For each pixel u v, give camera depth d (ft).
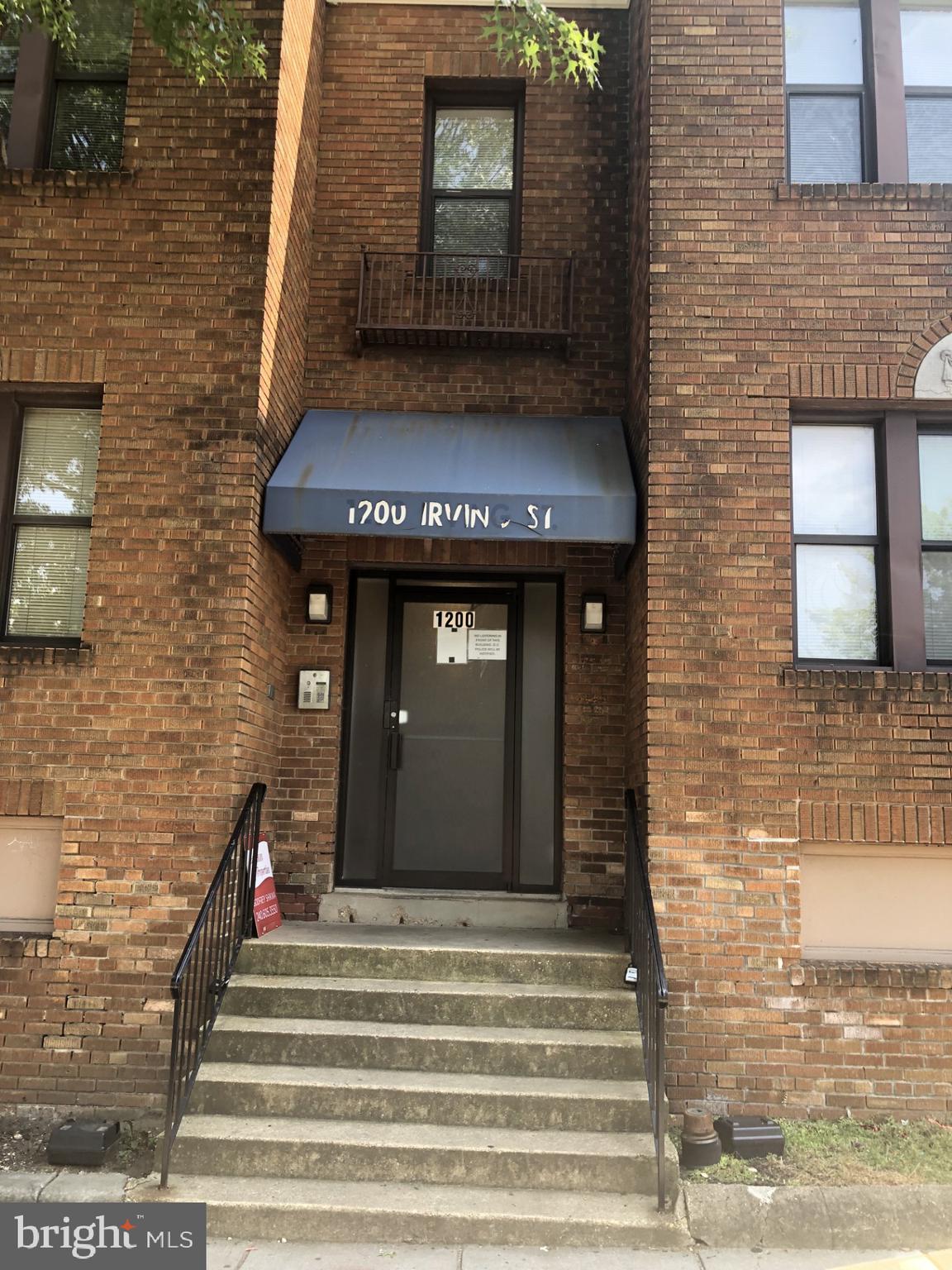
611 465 20.13
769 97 19.42
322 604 21.53
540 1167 14.47
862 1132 16.17
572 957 17.75
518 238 23.44
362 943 18.13
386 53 23.84
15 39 21.15
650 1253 13.41
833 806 17.44
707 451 18.48
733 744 17.63
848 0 20.61
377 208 23.21
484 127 24.06
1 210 19.51
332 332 22.71
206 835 17.76
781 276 18.89
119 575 18.47
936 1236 13.80
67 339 19.12
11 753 18.04
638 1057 16.16
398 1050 16.31
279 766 21.31
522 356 22.58
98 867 17.75
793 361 18.66
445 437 21.15
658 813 17.51
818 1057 16.88
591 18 23.76
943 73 20.42
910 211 18.97
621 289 22.81
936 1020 16.94
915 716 17.63
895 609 18.31
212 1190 14.16
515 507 18.98
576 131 23.40
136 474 18.74
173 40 17.83
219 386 18.90
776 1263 13.23
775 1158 15.28
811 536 18.85
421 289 22.76
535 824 21.95
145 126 19.72
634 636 19.90
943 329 18.62
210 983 16.46
